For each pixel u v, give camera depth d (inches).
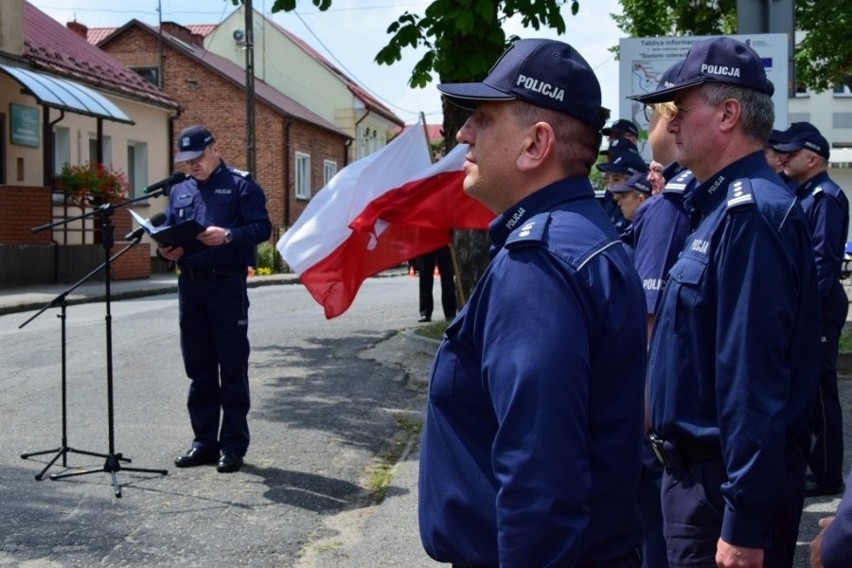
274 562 193.9
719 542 107.3
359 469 259.0
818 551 83.9
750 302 105.0
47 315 602.2
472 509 87.4
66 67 940.6
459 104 93.4
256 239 253.0
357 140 1989.4
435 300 690.8
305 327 515.8
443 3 392.8
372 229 301.0
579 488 80.0
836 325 223.0
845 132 1599.4
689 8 869.2
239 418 255.3
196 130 253.6
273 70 1946.4
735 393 105.0
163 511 221.9
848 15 761.6
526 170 90.3
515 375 81.0
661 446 117.1
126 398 341.4
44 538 203.5
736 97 115.2
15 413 318.0
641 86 418.9
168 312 610.9
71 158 953.5
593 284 84.5
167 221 258.2
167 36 1568.7
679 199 136.6
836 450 224.8
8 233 778.8
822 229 220.1
